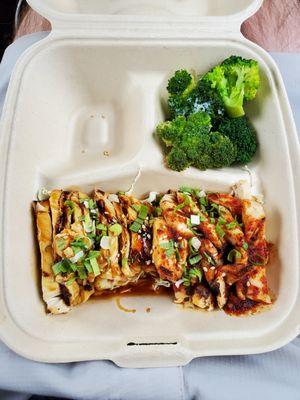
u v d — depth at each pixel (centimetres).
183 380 19
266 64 25
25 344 18
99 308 22
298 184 22
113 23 24
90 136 27
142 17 24
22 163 22
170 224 22
